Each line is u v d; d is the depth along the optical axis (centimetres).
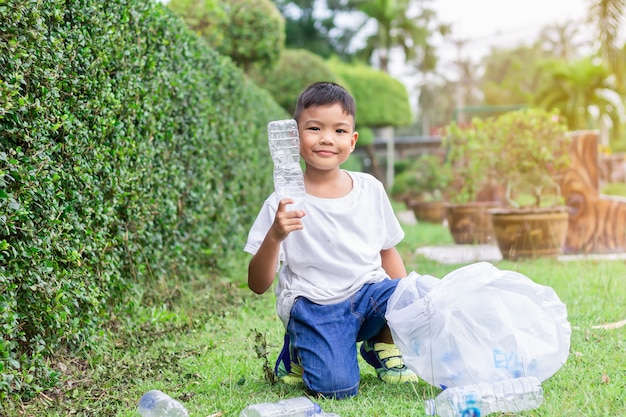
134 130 469
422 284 304
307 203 320
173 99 557
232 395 316
